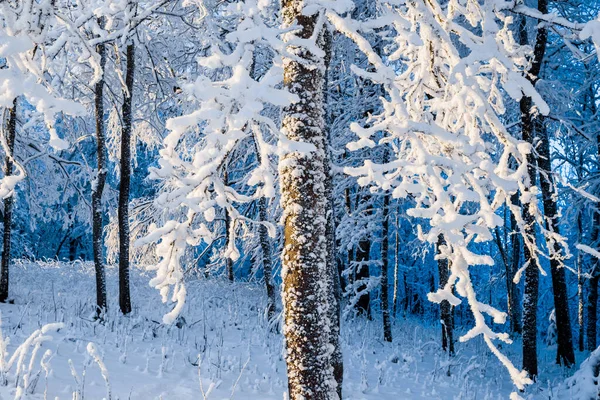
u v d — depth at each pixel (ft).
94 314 31.45
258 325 36.22
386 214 45.09
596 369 28.22
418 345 42.16
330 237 17.29
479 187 11.43
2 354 16.51
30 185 46.78
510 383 34.04
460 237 10.50
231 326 35.32
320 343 12.91
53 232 97.35
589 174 44.14
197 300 41.68
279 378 24.89
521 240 66.54
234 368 25.21
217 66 9.43
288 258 13.26
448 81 12.92
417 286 101.50
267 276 39.01
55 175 47.29
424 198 12.95
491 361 39.70
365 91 41.39
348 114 42.34
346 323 45.47
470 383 30.86
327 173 17.85
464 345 44.21
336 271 19.07
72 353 22.81
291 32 13.25
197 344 29.30
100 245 33.76
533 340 32.42
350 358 32.63
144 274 51.49
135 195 89.66
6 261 33.47
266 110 35.01
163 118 44.83
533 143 30.76
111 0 17.58
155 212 51.49
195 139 42.83
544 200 36.24
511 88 12.02
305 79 13.23
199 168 11.13
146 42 37.32
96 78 11.87
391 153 41.27
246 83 8.93
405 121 11.57
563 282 39.06
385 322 41.75
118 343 26.12
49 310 31.78
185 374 22.94
